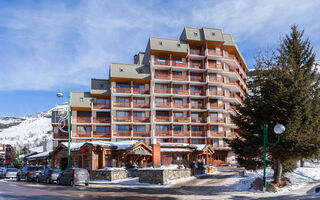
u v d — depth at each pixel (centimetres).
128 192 2031
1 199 1648
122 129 6059
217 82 6312
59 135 6091
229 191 2056
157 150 2967
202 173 3362
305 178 2477
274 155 2059
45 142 6581
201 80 6438
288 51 2288
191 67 6378
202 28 6525
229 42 6631
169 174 2678
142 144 3416
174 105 6162
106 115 6172
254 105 2188
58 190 2170
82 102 6044
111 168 3103
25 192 2022
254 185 2100
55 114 6281
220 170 4006
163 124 6147
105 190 2166
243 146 2198
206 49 6325
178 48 6206
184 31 6550
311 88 2095
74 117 5950
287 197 1670
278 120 2006
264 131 1983
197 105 6319
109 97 6234
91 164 3256
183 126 6203
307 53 2258
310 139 1922
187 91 6262
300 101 1967
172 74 6359
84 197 1758
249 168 2222
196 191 2075
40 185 2647
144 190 2158
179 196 1819
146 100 6219
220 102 6444
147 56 6669
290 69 2120
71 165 3922
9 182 3186
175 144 4003
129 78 5984
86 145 3384
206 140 6181
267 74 2186
